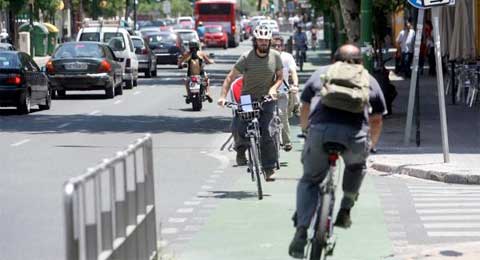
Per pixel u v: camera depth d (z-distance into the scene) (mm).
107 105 75938
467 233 27219
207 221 29344
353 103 20297
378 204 32344
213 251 25203
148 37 137750
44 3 156750
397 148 45125
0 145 49125
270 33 32531
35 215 30000
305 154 20828
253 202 32625
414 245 25656
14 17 135000
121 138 52688
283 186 36094
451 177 37156
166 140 51938
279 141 38844
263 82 32969
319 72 21297
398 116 60812
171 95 86438
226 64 141750
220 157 45094
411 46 98000
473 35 75750
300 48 119125
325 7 88938
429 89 83750
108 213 17438
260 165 34469
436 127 54750
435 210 31109
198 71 71250
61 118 64875
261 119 33594
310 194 20781
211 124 61094
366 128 20812
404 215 30234
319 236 20125
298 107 44719
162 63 136750
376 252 24703
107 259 17141
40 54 160125
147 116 66438
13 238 26609
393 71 110062
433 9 39219
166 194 34406
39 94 70250
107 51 84000
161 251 24172
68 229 15156
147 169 21344
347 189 21391
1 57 67000
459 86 71500
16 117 65625
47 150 47000
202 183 37031
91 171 16453
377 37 64188
